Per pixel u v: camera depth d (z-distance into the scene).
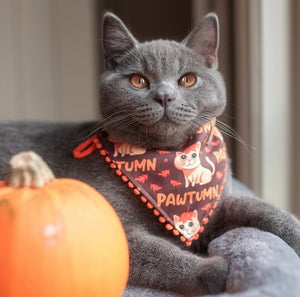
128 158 1.36
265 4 2.17
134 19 3.39
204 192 1.35
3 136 1.58
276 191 2.30
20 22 3.32
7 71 3.33
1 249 0.87
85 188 1.03
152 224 1.35
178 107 1.30
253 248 1.11
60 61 3.46
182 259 1.17
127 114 1.35
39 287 0.87
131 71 1.38
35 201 0.92
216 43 1.46
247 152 2.37
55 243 0.89
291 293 0.90
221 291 1.07
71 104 3.51
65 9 3.41
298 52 2.20
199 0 2.61
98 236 0.94
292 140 2.28
